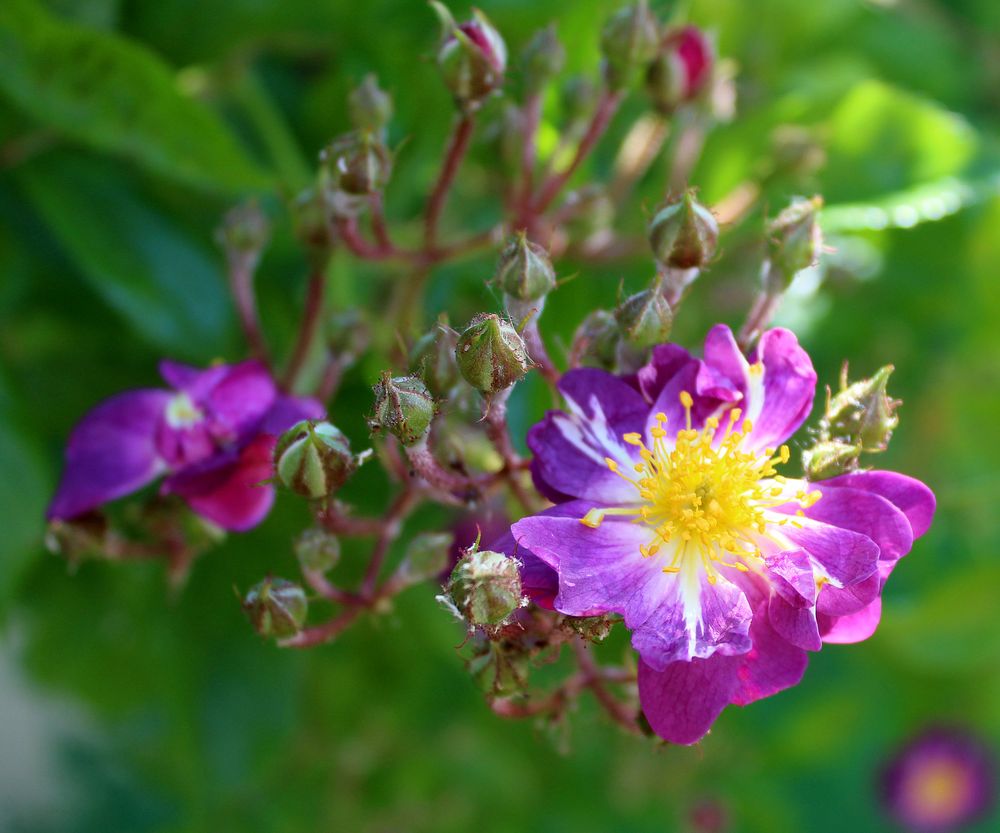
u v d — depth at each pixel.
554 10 0.30
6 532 0.28
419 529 0.30
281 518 0.32
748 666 0.23
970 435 0.35
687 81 0.30
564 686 0.25
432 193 0.28
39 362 0.31
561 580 0.23
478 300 0.31
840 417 0.24
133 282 0.29
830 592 0.23
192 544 0.27
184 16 0.30
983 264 0.34
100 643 0.33
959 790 0.44
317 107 0.31
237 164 0.28
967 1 0.36
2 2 0.27
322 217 0.27
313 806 0.39
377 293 0.31
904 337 0.34
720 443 0.25
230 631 0.32
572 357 0.25
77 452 0.27
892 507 0.24
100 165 0.30
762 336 0.25
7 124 0.29
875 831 0.49
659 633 0.23
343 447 0.24
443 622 0.33
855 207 0.31
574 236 0.29
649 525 0.24
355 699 0.36
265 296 0.30
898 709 0.41
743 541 0.24
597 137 0.28
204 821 0.38
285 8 0.30
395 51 0.30
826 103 0.32
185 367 0.27
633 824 0.40
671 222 0.24
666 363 0.24
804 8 0.34
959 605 0.35
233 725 0.32
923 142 0.31
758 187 0.32
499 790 0.40
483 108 0.28
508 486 0.25
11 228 0.30
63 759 0.44
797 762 0.41
